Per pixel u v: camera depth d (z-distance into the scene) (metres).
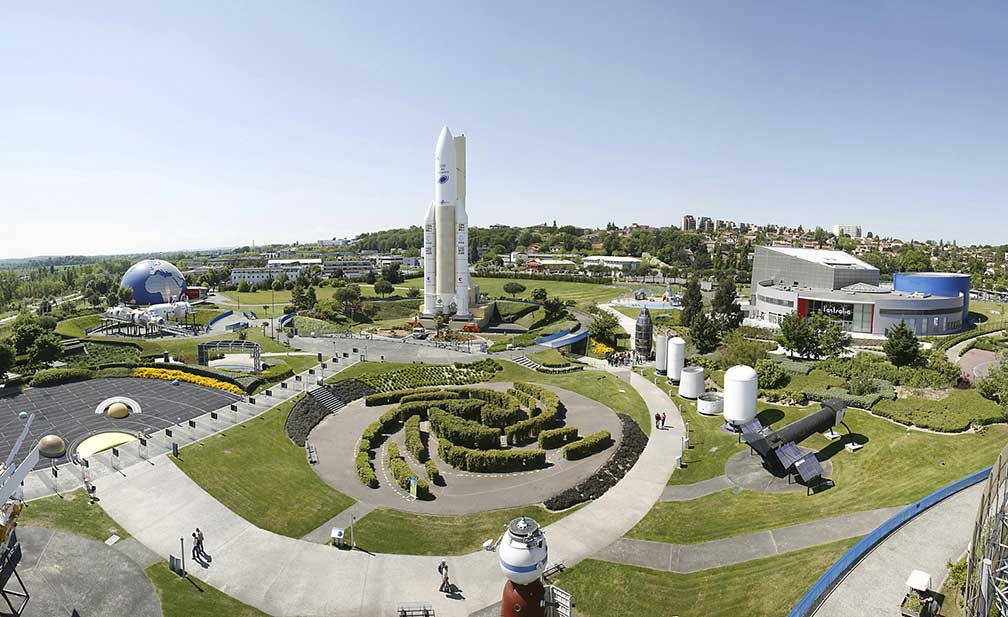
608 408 73.56
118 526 44.31
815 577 34.75
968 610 28.12
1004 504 27.69
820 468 48.25
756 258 143.88
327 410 73.50
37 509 45.50
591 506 47.62
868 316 112.50
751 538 41.00
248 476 53.22
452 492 51.53
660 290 192.12
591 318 135.62
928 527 38.75
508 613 30.95
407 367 90.12
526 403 74.31
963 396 62.34
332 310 144.50
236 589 37.62
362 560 40.88
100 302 174.88
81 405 71.06
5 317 165.75
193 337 112.19
